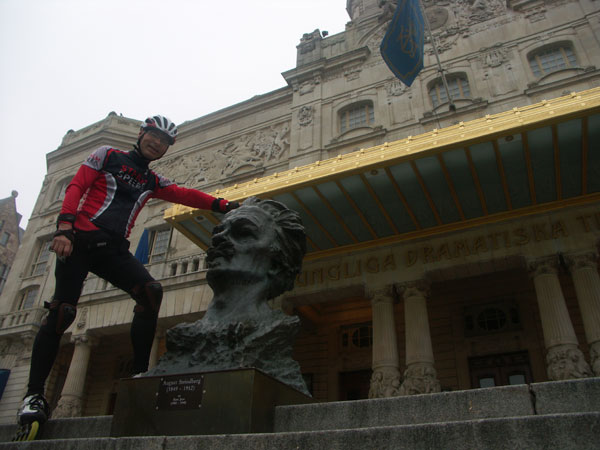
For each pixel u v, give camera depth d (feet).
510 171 36.27
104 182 12.21
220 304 11.82
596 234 36.65
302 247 13.75
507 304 48.16
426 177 37.32
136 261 12.44
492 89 55.16
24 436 10.62
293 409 9.73
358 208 40.96
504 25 59.26
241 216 12.73
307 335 56.70
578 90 50.19
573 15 55.57
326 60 69.97
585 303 34.65
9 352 67.41
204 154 75.87
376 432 7.44
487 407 8.68
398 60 50.98
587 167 35.60
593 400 8.03
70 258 11.40
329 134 63.77
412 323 39.91
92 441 8.96
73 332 59.47
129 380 10.45
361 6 81.66
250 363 10.22
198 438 8.31
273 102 73.61
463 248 41.16
